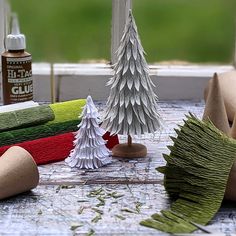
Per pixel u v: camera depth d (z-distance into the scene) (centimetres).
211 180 77
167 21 120
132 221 75
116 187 83
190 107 113
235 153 78
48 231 72
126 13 112
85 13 118
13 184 79
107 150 91
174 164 78
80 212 77
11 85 101
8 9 114
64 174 87
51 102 116
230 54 121
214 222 75
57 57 118
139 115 89
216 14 120
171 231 72
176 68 119
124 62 89
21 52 101
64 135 94
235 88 103
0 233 72
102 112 100
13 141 91
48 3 117
